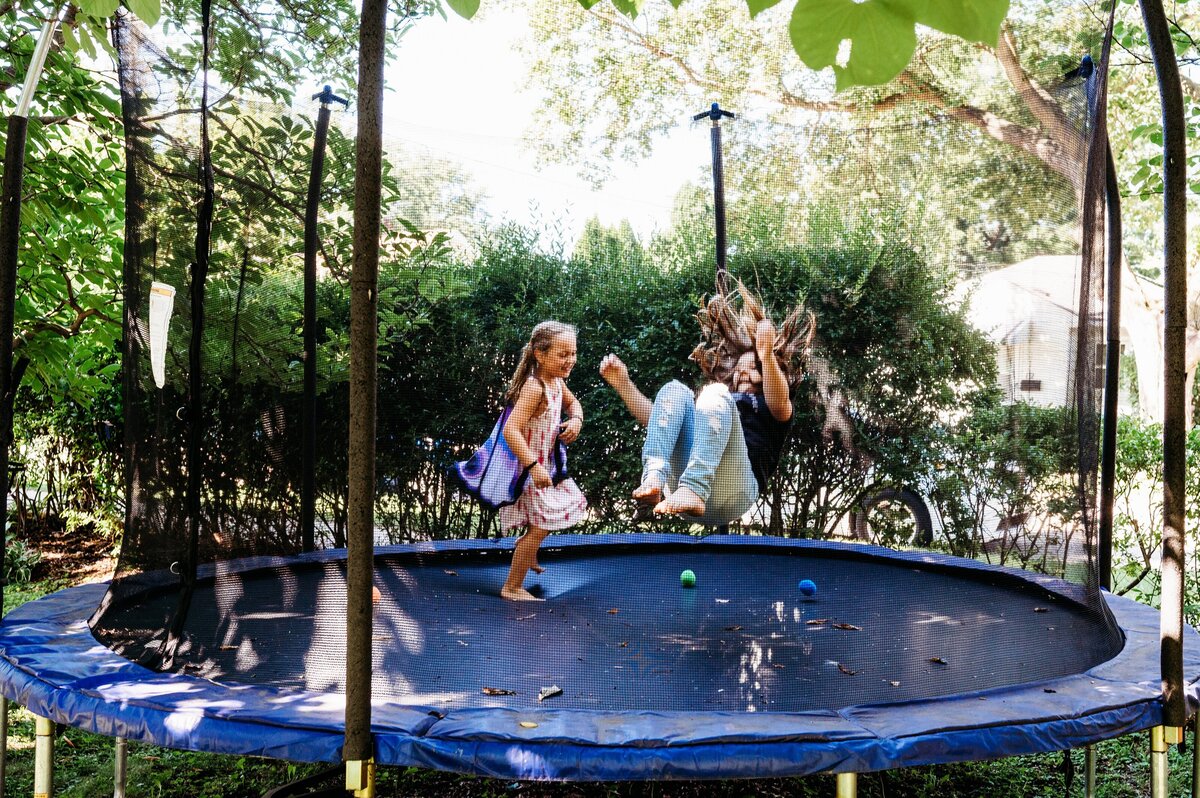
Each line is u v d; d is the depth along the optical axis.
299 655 2.23
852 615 2.72
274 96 2.72
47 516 6.19
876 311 3.04
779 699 2.01
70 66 3.58
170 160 2.38
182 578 2.19
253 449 2.83
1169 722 1.82
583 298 3.21
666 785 2.67
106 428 5.66
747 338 3.12
